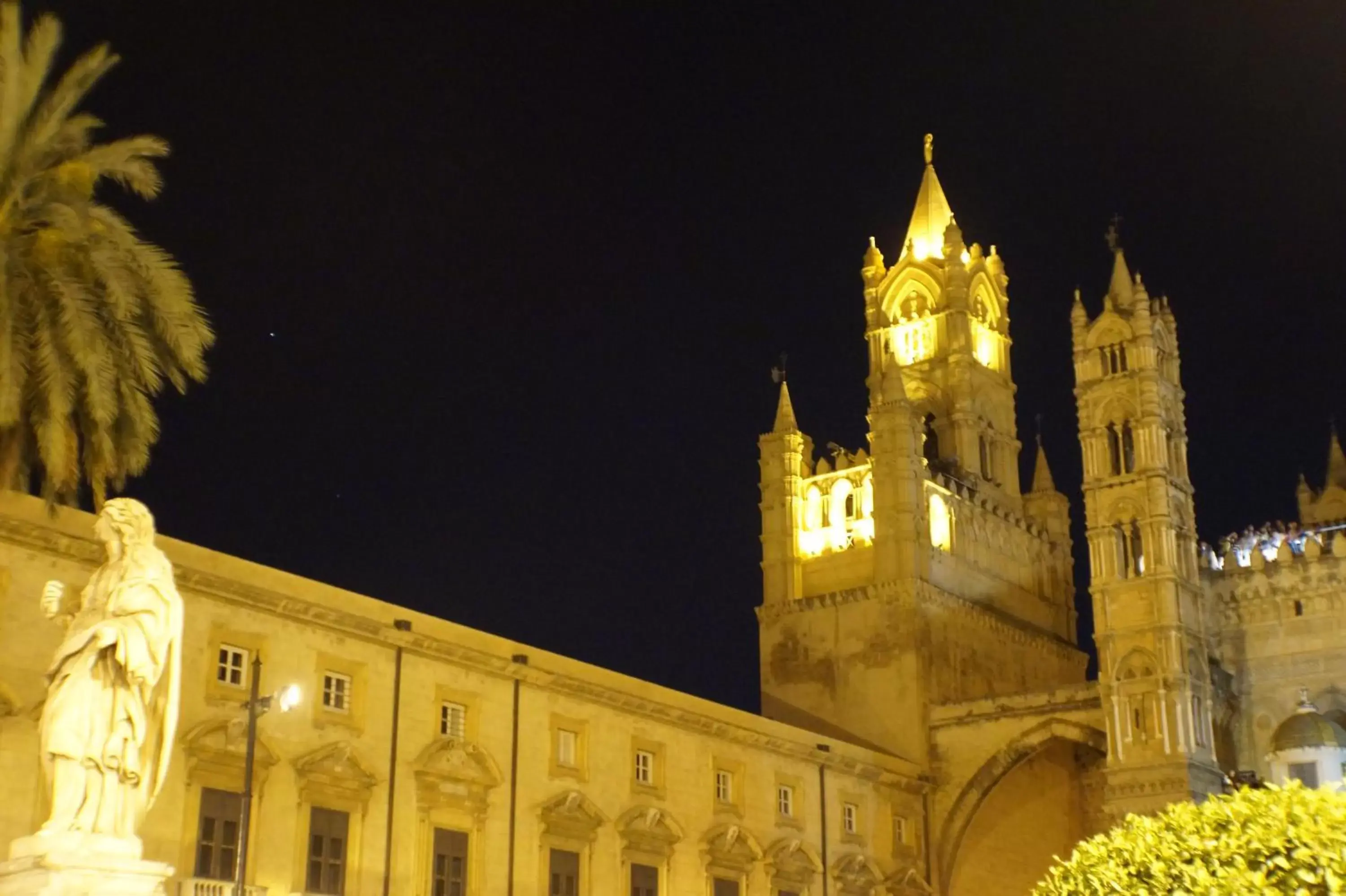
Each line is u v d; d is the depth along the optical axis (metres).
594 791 66.56
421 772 58.50
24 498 46.91
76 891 21.27
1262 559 90.94
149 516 24.41
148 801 23.33
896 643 93.88
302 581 56.19
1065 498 113.75
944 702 93.75
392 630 58.75
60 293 35.81
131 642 22.73
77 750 22.25
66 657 22.67
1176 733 82.00
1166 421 90.19
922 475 98.50
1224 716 88.06
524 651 65.12
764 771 77.19
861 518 100.62
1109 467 89.50
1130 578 86.25
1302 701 79.88
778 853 75.88
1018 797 95.19
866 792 84.81
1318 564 89.06
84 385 37.06
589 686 67.31
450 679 61.31
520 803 62.69
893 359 102.75
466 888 59.38
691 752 72.81
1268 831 22.23
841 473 102.38
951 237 112.25
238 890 41.25
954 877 89.12
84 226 36.53
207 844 50.09
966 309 110.62
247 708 49.47
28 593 46.53
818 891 78.44
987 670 98.69
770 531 102.94
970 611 98.56
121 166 38.38
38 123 36.97
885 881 83.62
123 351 37.38
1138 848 23.50
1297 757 77.62
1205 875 22.09
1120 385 90.44
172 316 38.03
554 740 65.38
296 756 53.97
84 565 48.34
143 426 38.00
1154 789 81.69
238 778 51.59
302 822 53.53
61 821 22.05
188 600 51.62
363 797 56.16
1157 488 87.00
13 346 35.75
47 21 37.22
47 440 36.03
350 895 54.59
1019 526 108.06
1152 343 90.50
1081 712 87.00
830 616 97.31
